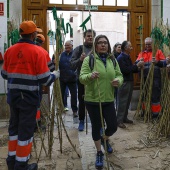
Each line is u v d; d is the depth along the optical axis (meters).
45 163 2.89
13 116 2.50
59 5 5.04
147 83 4.55
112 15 9.21
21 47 2.41
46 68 2.41
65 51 4.84
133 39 5.30
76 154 3.14
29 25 2.43
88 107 2.73
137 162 2.90
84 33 3.68
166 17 5.17
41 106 3.86
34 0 5.00
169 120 3.70
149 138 3.64
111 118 2.73
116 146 3.39
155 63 4.25
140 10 5.27
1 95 4.76
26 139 2.40
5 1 4.66
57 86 2.98
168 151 3.21
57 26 2.87
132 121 4.47
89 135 3.85
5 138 3.71
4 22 4.67
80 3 5.09
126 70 4.12
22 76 2.37
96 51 2.77
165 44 4.25
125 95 4.23
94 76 2.50
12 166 2.53
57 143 3.50
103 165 2.84
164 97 3.99
